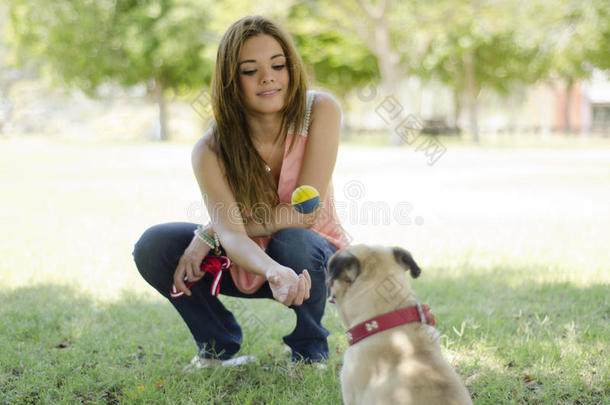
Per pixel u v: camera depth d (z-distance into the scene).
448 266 5.04
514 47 29.41
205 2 28.95
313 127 2.95
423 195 9.70
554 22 24.17
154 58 30.94
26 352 3.25
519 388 2.76
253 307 4.14
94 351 3.32
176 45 29.56
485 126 50.84
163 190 10.68
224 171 2.94
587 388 2.76
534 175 12.84
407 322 2.42
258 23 2.79
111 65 31.91
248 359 3.16
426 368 2.23
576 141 31.84
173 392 2.79
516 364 3.04
